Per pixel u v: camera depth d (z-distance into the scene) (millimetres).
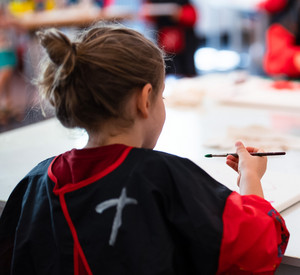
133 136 901
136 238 827
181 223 829
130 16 4766
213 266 824
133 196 842
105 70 830
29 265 918
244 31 6301
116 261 833
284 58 2719
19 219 962
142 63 858
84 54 835
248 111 2041
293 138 1631
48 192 901
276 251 841
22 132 1825
